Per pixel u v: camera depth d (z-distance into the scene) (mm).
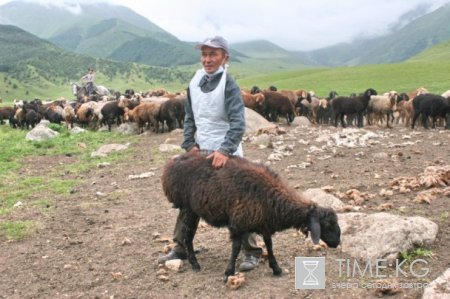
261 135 16734
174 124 23141
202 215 6020
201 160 6031
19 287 6562
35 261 7422
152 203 10336
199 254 7199
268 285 6027
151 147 18266
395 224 6695
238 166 5816
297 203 5719
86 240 8227
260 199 5660
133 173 13680
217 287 6094
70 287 6477
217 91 6164
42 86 187875
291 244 7312
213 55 6117
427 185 9461
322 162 13164
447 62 67125
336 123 24281
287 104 23859
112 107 26500
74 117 29000
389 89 46688
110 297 6098
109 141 21250
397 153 13523
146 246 7766
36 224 9156
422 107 21078
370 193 9594
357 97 23562
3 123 33531
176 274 6578
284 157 14227
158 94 39844
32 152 18797
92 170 14688
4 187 12867
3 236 8625
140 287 6301
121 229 8680
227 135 6012
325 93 48750
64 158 17406
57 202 10891
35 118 30469
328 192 9742
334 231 5695
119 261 7223
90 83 44281
